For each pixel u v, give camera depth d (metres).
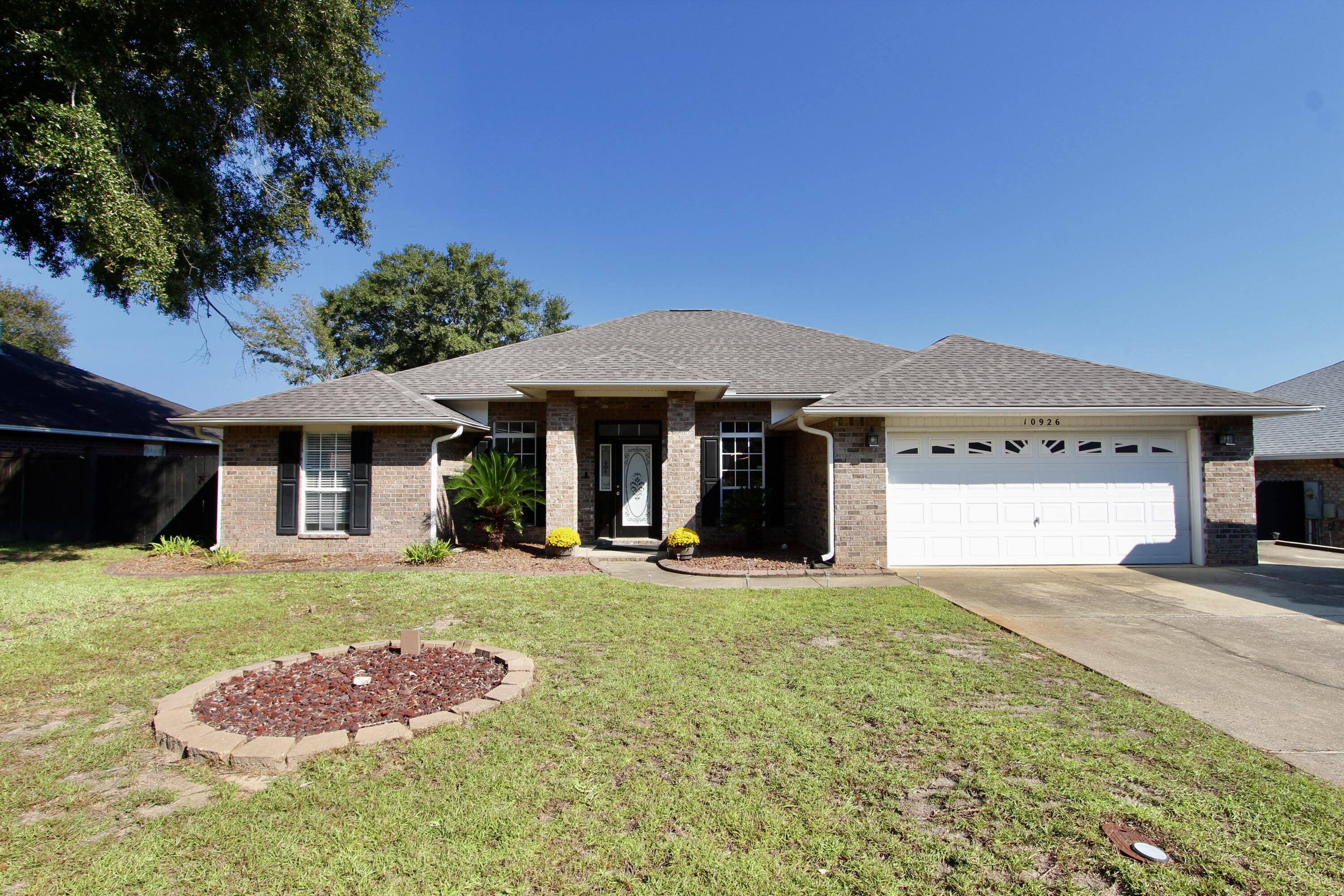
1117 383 11.27
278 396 12.64
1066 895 2.48
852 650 5.79
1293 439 15.67
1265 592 8.60
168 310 13.00
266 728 3.93
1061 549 10.94
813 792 3.24
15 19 9.49
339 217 15.45
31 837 2.88
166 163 10.95
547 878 2.58
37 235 13.39
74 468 14.35
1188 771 3.48
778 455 13.41
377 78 14.09
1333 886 2.53
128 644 5.95
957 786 3.33
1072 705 4.47
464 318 33.72
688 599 8.02
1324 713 4.36
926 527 10.88
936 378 11.45
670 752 3.70
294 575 9.68
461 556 11.60
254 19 11.02
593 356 14.91
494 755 3.64
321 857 2.72
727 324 17.19
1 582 9.14
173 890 2.53
